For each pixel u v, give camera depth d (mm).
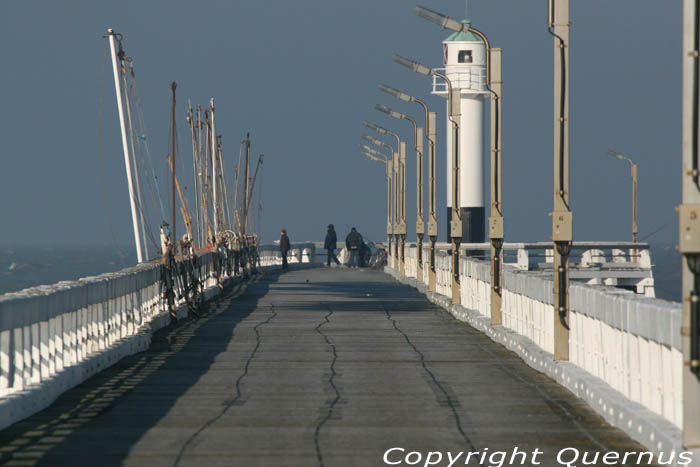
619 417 42969
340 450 38656
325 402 50500
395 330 92625
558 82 58906
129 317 75625
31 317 48906
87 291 61625
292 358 70312
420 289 157125
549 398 51844
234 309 120562
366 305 127750
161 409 48219
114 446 39188
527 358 66750
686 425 35031
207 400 51031
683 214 34812
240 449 38688
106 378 59531
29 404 46000
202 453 37969
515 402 50531
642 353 42531
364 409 48312
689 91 34938
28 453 37844
